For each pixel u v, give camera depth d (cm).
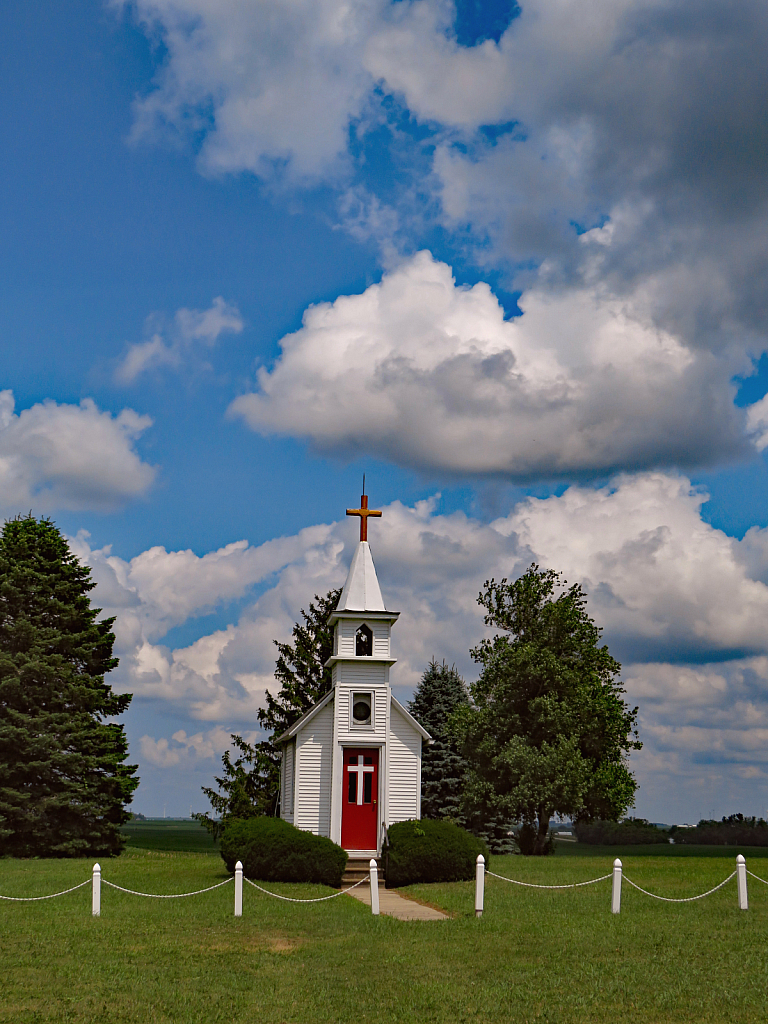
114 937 1933
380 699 3278
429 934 1983
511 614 5003
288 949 1855
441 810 5988
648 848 6612
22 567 4428
